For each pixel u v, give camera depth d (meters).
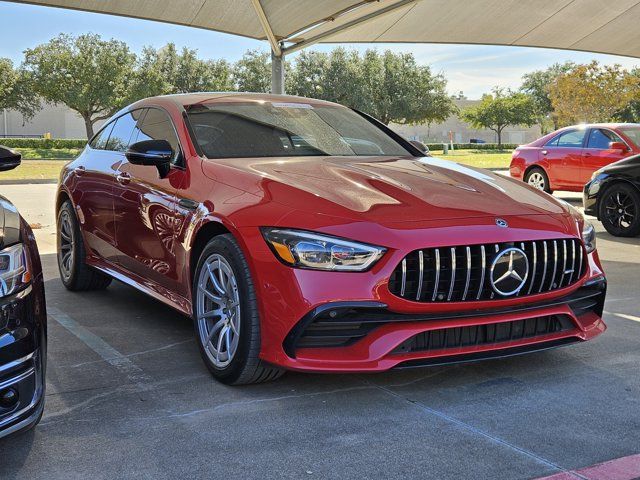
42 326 2.18
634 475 2.10
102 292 4.74
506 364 3.17
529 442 2.34
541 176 11.58
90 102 40.88
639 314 4.09
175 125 3.64
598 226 8.41
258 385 2.89
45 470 2.13
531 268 2.77
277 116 3.90
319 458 2.21
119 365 3.16
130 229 3.79
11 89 41.25
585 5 11.38
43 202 10.98
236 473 2.12
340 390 2.83
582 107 34.75
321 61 44.97
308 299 2.53
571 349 3.40
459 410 2.62
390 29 12.19
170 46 46.78
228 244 2.81
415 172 3.27
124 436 2.38
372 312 2.59
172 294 3.46
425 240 2.59
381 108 46.09
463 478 2.08
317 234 2.57
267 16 10.75
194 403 2.69
